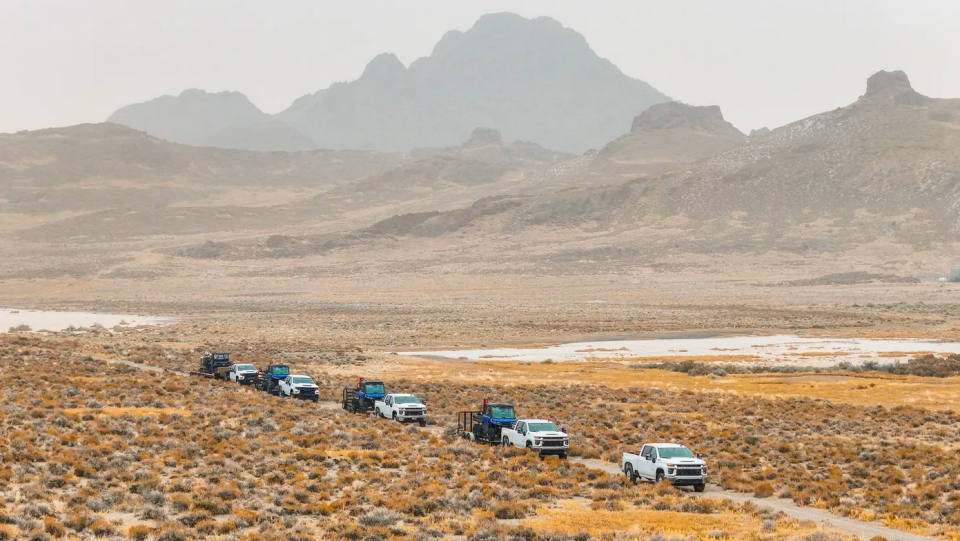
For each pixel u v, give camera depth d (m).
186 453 134.38
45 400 181.50
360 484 121.38
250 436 155.50
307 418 183.00
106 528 90.00
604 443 169.12
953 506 114.62
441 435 173.25
